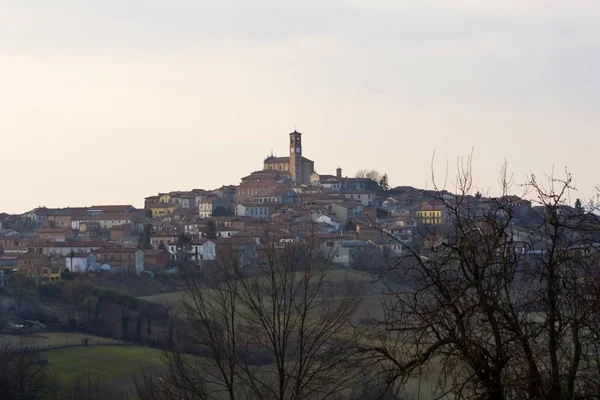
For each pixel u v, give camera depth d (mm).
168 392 77250
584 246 43438
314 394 76875
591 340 42344
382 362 49250
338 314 71688
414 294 43969
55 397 156000
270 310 82000
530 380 42094
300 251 86125
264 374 80375
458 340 42344
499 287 43562
